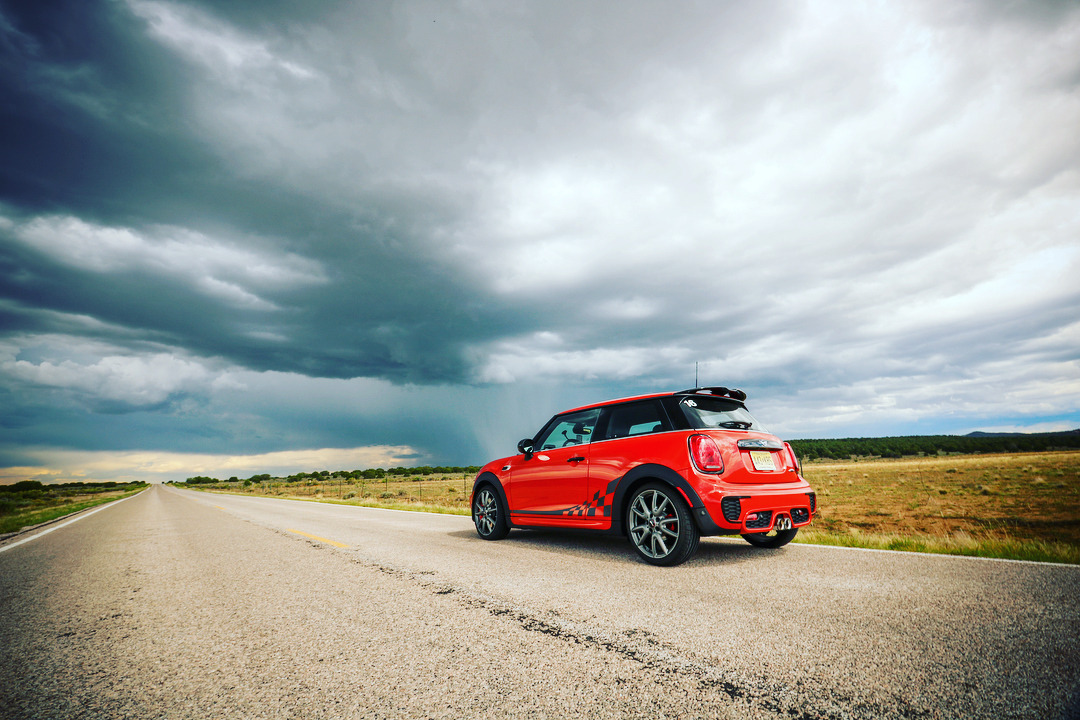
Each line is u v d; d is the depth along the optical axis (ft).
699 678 7.29
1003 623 9.05
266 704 6.89
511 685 7.23
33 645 9.92
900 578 12.82
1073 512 48.93
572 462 18.33
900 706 6.22
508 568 15.55
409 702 6.78
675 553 14.89
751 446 15.71
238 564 18.48
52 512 68.90
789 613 10.16
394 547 21.08
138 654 9.19
